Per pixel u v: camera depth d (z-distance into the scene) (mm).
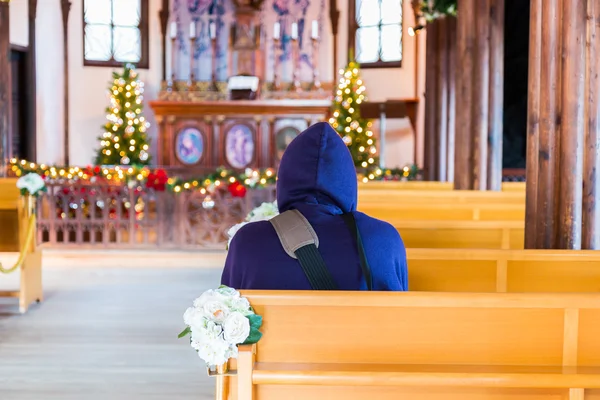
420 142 17062
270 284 2393
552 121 4754
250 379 2107
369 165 15875
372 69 17609
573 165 4660
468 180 8234
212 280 8445
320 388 2209
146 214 10062
